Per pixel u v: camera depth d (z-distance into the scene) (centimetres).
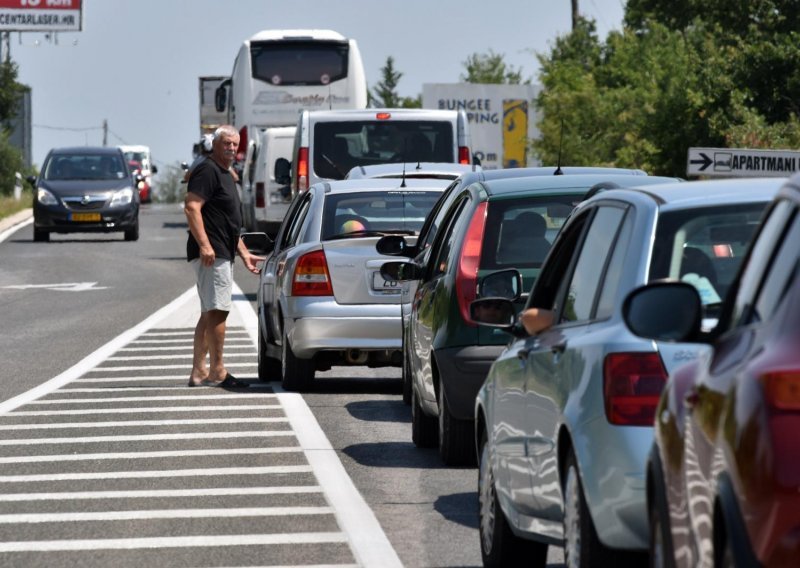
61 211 11638
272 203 9581
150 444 3262
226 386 4244
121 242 11831
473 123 14738
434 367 3005
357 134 7206
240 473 2916
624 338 1669
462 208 3125
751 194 1784
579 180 2991
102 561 2202
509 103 14750
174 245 11450
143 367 4712
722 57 9919
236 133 4206
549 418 1830
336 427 3503
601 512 1656
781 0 11919
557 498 1823
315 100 10531
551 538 1892
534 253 2905
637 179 2909
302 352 4028
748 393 1183
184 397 4022
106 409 3800
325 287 4019
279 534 2373
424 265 3341
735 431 1191
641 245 1741
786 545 1137
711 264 1727
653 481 1481
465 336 2880
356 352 4038
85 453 3153
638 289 1375
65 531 2406
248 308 6769
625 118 13088
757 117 9294
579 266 1914
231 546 2294
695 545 1309
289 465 3002
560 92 13662
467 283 2894
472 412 2888
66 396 4059
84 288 7869
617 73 14588
